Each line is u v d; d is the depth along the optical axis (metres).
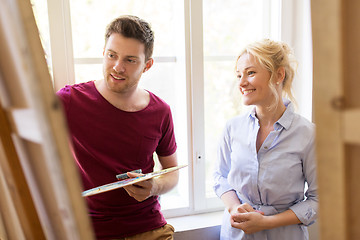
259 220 1.12
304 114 1.57
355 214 0.38
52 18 1.28
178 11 1.49
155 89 1.54
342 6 0.34
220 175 1.36
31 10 0.33
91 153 1.11
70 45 1.33
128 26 1.07
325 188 0.38
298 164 1.16
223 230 1.31
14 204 0.51
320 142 0.38
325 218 0.39
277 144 1.17
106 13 1.40
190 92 1.51
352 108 0.36
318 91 0.37
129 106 1.15
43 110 0.32
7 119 0.45
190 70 1.49
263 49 1.15
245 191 1.22
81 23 1.37
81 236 0.36
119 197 1.15
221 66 1.59
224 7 1.56
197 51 1.49
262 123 1.23
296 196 1.18
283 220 1.12
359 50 0.35
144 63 1.15
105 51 1.10
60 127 0.33
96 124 1.11
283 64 1.18
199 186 1.58
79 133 1.10
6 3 0.32
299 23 1.54
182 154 1.59
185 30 1.46
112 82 1.09
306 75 1.55
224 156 1.34
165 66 1.54
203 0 1.52
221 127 1.64
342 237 0.38
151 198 1.23
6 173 0.49
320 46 0.36
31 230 0.50
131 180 0.98
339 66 0.35
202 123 1.55
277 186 1.15
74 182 0.35
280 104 1.20
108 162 1.12
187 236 1.44
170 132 1.29
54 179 0.35
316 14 0.36
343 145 0.36
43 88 0.32
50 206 0.42
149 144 1.20
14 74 0.36
